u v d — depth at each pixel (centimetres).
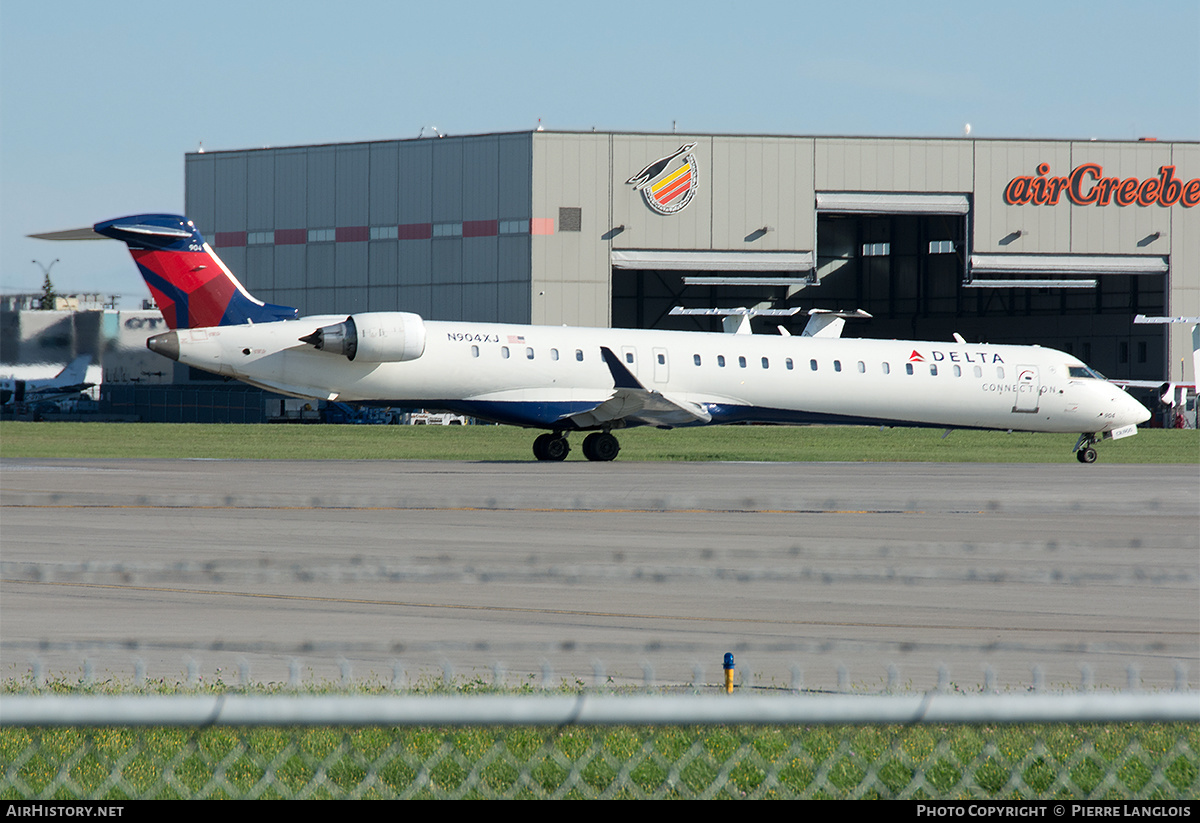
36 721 1625
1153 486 10450
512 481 10319
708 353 13638
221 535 6700
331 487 9644
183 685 3325
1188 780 2505
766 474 11544
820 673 3594
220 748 2709
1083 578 5447
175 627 4206
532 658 3766
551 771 2538
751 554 6125
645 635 4138
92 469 11625
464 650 3872
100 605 4616
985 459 15288
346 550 6147
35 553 5956
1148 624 4394
